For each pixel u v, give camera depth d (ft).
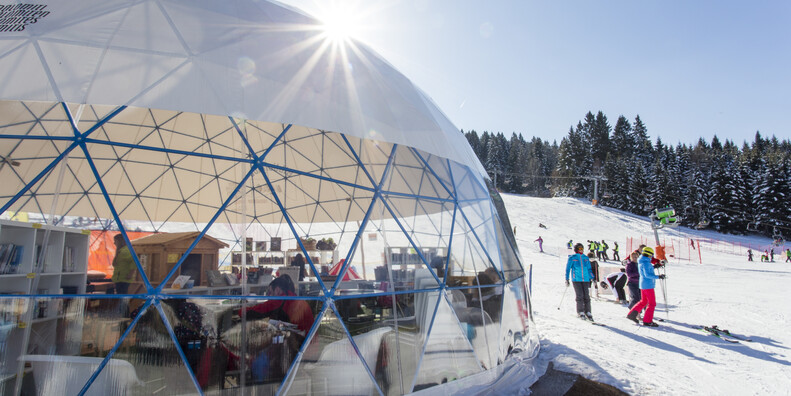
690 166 363.56
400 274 18.35
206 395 13.98
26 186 14.69
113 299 13.82
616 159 362.74
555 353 26.22
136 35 15.64
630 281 41.83
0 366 12.98
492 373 20.42
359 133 17.37
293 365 15.19
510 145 494.18
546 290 64.44
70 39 14.65
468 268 21.36
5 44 13.99
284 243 20.02
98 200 32.76
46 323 13.39
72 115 16.69
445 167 23.08
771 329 38.42
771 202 269.64
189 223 39.45
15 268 13.70
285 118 15.70
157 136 33.81
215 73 15.65
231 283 15.57
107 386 13.25
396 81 23.67
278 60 17.94
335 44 21.70
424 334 18.28
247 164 18.28
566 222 198.08
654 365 24.62
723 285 77.36
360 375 16.20
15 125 15.23
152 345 13.82
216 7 19.19
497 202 27.71
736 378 22.80
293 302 15.72
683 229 251.19
